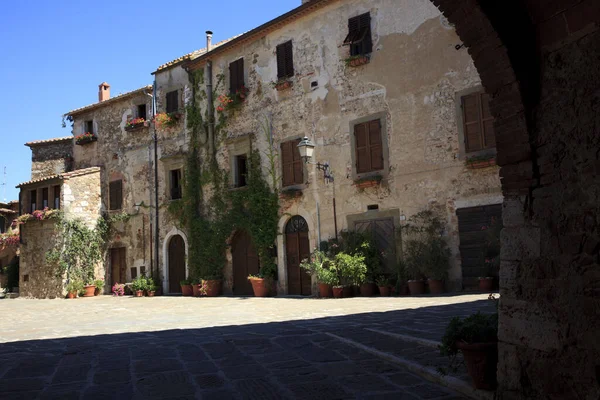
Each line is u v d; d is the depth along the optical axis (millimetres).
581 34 3016
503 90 3459
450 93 13484
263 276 17125
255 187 17859
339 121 15836
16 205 34500
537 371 3172
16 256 28312
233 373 5000
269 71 18016
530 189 3355
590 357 2822
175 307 14141
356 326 7742
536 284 3236
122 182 23453
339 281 14633
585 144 2963
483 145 12781
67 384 4824
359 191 15156
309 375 4770
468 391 3768
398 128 14453
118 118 24000
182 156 20688
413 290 13219
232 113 19125
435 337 6008
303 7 16641
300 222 16797
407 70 14375
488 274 12406
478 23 3465
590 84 2953
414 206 13938
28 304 19062
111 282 23656
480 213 12695
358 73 15484
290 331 7695
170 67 21547
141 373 5172
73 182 23484
